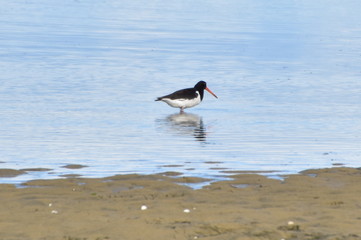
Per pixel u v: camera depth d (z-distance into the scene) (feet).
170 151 58.85
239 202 38.75
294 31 190.39
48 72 109.70
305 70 119.44
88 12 232.94
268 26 202.69
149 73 112.47
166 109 83.25
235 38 168.96
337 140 64.90
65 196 40.19
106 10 241.55
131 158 55.57
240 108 84.48
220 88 99.91
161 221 33.81
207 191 41.93
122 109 81.71
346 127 71.97
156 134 67.15
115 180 45.47
